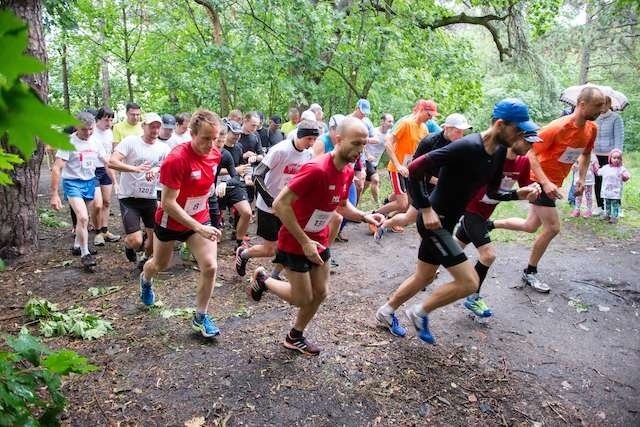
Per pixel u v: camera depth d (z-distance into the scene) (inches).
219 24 381.1
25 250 220.4
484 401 121.7
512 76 786.2
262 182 171.8
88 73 655.8
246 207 222.1
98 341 141.3
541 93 636.1
